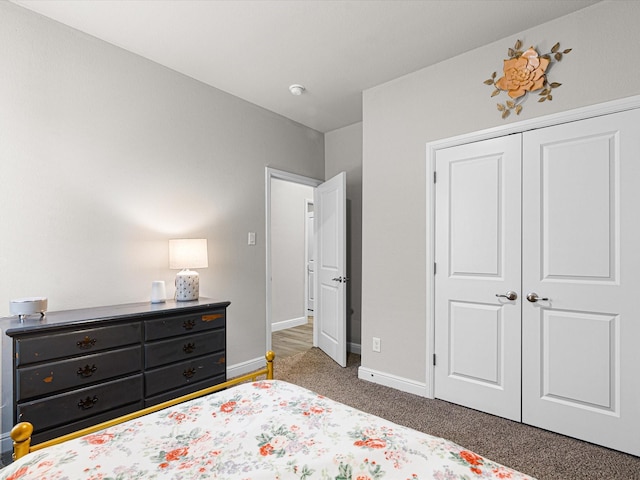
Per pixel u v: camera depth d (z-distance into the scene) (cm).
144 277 264
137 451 99
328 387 299
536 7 211
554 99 223
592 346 209
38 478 85
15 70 206
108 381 199
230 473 89
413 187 288
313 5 210
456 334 264
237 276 333
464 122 261
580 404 213
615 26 203
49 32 219
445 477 87
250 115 347
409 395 281
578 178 215
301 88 316
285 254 558
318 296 428
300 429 110
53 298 219
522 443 209
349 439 104
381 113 310
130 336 208
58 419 181
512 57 238
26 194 210
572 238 216
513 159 239
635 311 197
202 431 111
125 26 229
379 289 308
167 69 280
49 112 219
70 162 227
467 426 230
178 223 286
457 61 265
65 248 224
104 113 244
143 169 264
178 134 287
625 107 199
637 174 197
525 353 232
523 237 234
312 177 421
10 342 200
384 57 267
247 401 132
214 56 266
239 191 336
